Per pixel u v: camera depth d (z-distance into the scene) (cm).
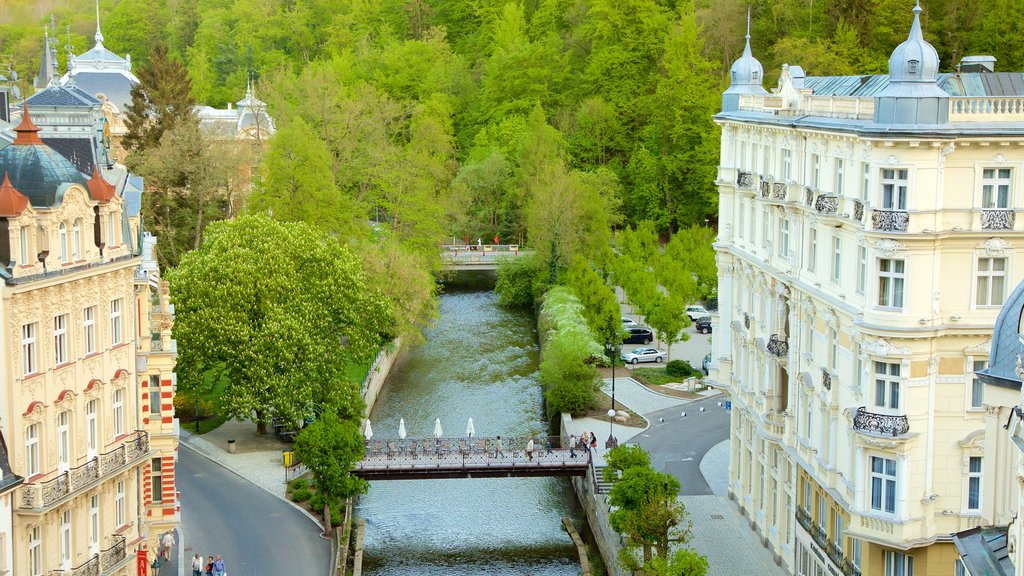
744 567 7594
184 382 9919
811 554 7006
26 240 5488
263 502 8856
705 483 9225
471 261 17425
